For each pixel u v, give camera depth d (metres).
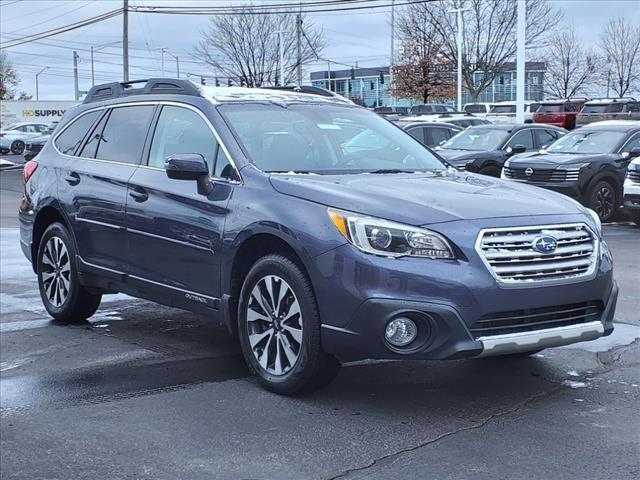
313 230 4.75
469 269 4.47
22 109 63.97
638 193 13.70
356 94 81.00
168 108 6.27
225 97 6.05
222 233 5.32
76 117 7.32
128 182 6.23
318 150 5.83
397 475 3.93
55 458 4.25
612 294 5.05
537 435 4.41
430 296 4.43
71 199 6.80
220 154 5.63
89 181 6.66
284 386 5.02
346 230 4.64
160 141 6.20
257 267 5.10
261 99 6.18
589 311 4.89
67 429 4.64
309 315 4.77
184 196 5.67
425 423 4.62
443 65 48.19
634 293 8.23
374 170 5.79
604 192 14.91
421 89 48.81
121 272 6.28
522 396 5.07
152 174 6.08
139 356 6.13
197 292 5.62
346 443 4.35
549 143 18.58
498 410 4.82
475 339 4.47
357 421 4.67
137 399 5.13
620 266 9.93
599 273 4.87
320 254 4.68
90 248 6.65
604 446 4.25
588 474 3.90
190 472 4.03
